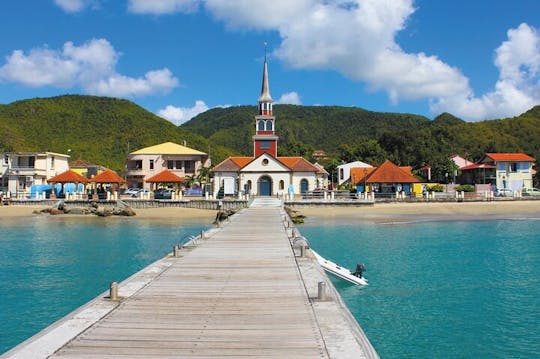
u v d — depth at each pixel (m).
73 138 128.25
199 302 11.12
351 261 27.56
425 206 64.19
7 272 24.95
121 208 60.03
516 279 22.78
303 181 72.12
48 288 21.55
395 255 29.55
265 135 79.69
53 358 7.50
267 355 7.71
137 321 9.55
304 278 13.80
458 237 38.06
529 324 16.30
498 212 60.53
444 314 17.45
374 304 18.80
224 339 8.50
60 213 61.78
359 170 93.81
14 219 56.00
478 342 14.71
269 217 38.56
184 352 7.84
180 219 55.66
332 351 7.84
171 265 16.08
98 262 27.78
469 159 121.44
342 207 63.44
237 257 17.73
